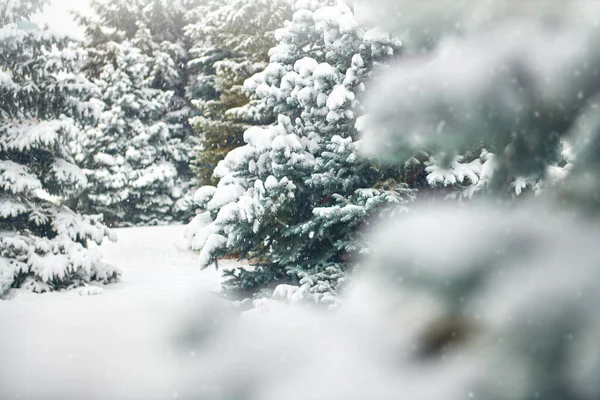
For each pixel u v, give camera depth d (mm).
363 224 9609
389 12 1503
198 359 1621
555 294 1239
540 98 1400
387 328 1383
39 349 5758
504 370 1253
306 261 10359
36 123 15805
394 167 9039
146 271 19109
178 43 32875
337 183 9781
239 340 1635
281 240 10570
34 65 15695
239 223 9992
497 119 1433
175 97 32438
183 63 32906
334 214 9062
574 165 1428
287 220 10453
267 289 10453
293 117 11117
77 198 29016
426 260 1328
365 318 1409
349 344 1428
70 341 5379
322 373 1400
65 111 16250
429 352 1331
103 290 14695
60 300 13312
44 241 15211
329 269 9461
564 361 1216
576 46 1354
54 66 15672
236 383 1501
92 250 15656
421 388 1282
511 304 1263
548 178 1512
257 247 10906
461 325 1327
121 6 32781
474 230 1354
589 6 1343
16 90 15242
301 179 10281
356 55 9180
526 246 1309
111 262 20891
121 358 2387
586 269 1255
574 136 1437
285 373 1457
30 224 16141
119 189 30031
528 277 1273
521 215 1388
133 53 31125
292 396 1398
